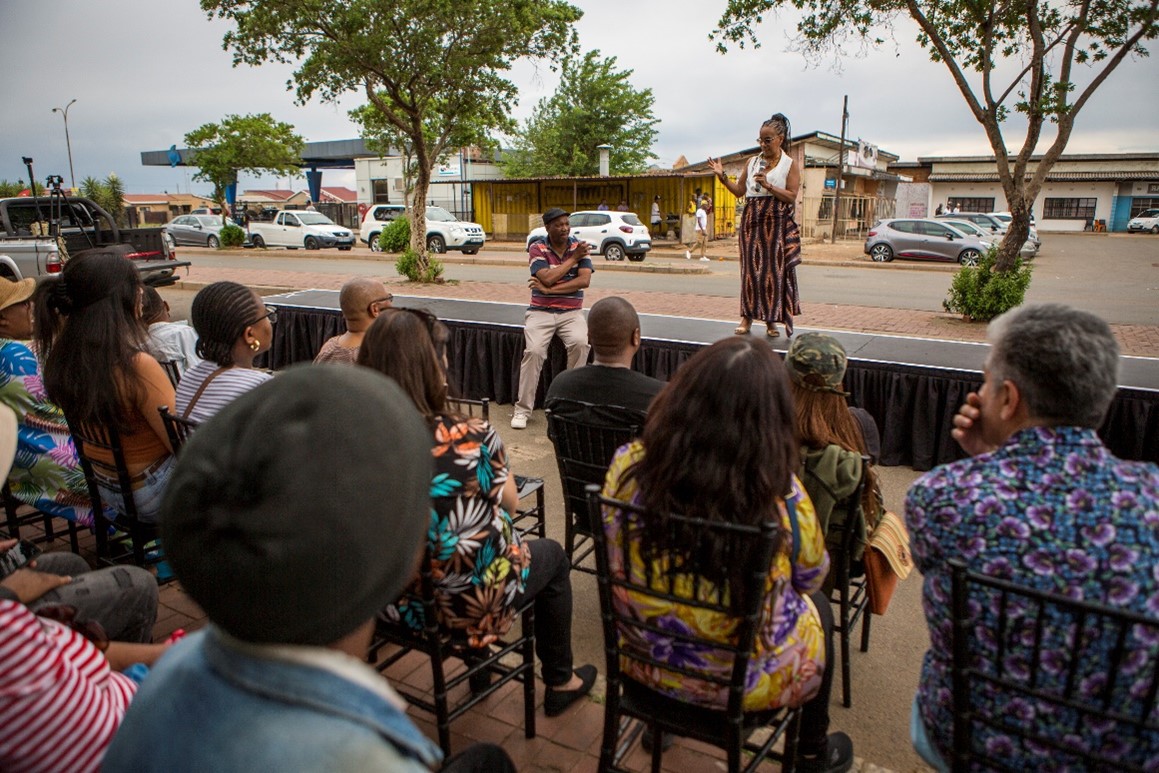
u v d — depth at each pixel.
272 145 29.22
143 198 60.66
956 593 1.37
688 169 32.78
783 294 5.99
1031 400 1.42
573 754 2.36
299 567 0.68
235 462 0.70
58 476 3.06
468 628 2.07
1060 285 15.20
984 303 8.54
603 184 27.91
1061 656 1.35
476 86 12.91
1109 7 7.55
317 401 0.74
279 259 21.39
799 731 2.06
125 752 0.74
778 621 1.76
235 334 2.76
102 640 1.66
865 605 2.99
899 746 2.53
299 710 0.69
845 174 33.44
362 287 3.90
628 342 3.30
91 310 2.61
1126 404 4.33
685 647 1.77
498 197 29.03
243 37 11.69
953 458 4.84
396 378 1.96
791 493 1.72
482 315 6.87
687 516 1.63
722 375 1.62
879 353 5.30
